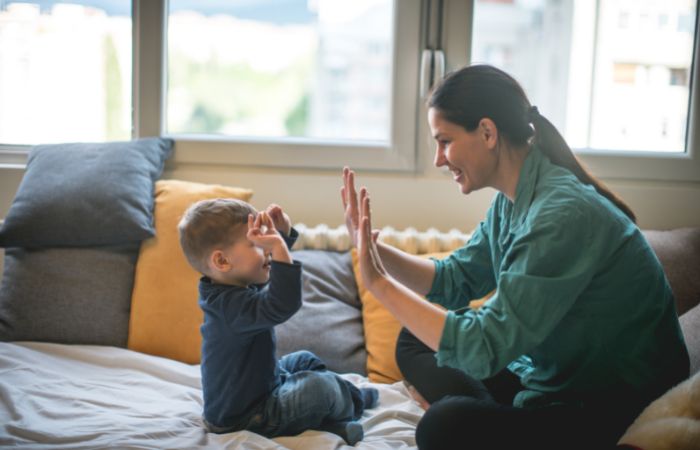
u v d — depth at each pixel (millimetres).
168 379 1717
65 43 2299
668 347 1273
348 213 1320
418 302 1190
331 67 7520
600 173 2275
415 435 1315
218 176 2266
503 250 1357
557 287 1143
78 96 2322
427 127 2254
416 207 2273
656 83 2338
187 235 1403
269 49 7293
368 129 7621
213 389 1392
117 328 1906
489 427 1220
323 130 7633
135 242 2023
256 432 1396
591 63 2504
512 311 1141
